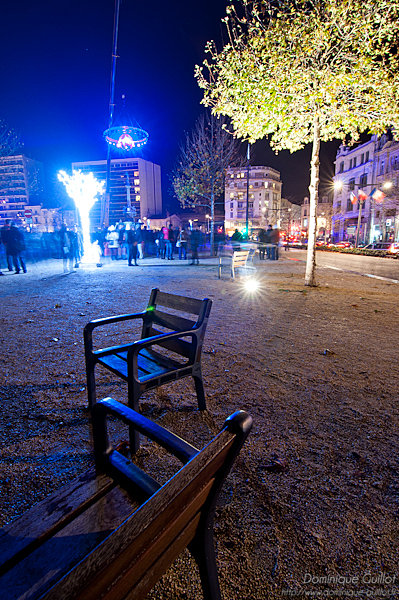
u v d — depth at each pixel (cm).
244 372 369
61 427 259
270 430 260
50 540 109
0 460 220
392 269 1580
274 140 910
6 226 1291
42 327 540
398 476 211
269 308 694
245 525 173
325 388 332
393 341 482
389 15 650
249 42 719
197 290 896
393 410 291
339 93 722
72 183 2023
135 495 131
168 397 311
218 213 10238
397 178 3847
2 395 310
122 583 72
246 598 138
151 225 10388
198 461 91
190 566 152
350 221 5569
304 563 153
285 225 10100
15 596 90
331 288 954
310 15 688
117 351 272
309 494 195
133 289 902
